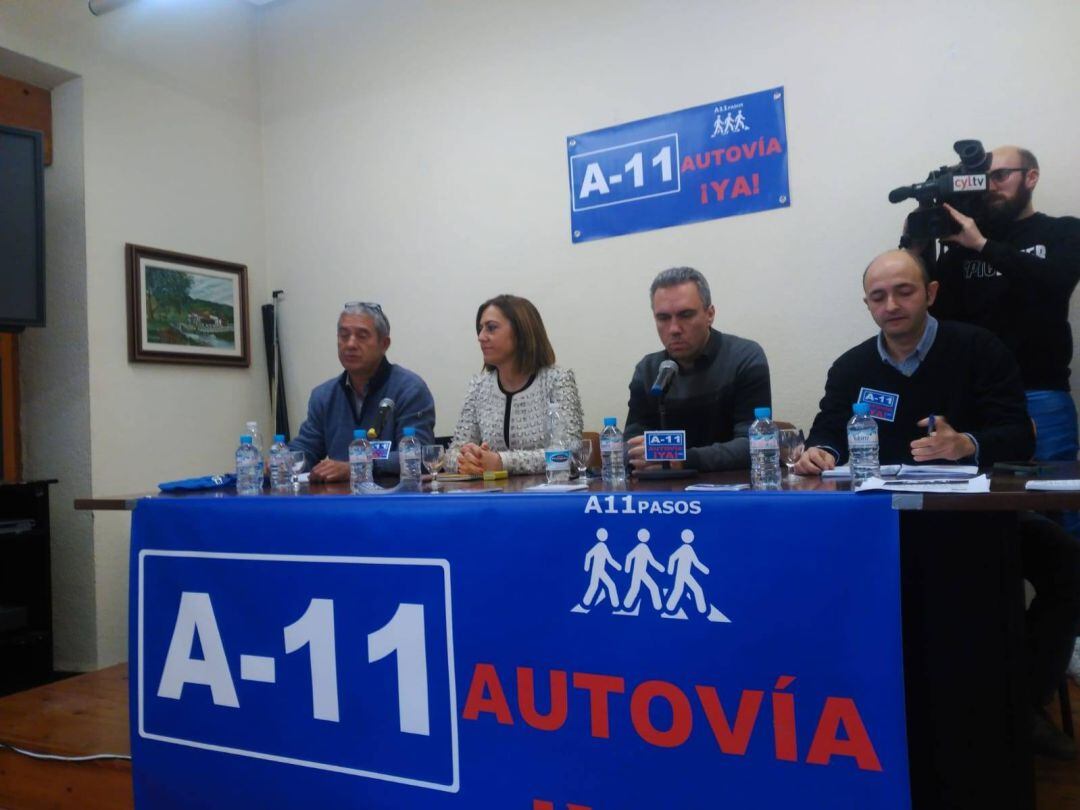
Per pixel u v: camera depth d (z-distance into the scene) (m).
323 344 3.90
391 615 1.41
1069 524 2.12
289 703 1.50
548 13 3.34
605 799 1.23
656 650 1.20
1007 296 2.29
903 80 2.71
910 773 1.25
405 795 1.39
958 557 1.22
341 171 3.86
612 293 3.22
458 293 3.56
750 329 2.96
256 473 2.00
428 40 3.62
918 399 1.86
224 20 3.88
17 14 2.98
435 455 2.08
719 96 3.00
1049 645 1.62
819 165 2.84
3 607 2.79
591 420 3.27
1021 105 2.54
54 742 2.14
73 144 3.20
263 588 1.54
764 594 1.14
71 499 3.16
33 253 2.94
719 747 1.17
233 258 3.85
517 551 1.31
